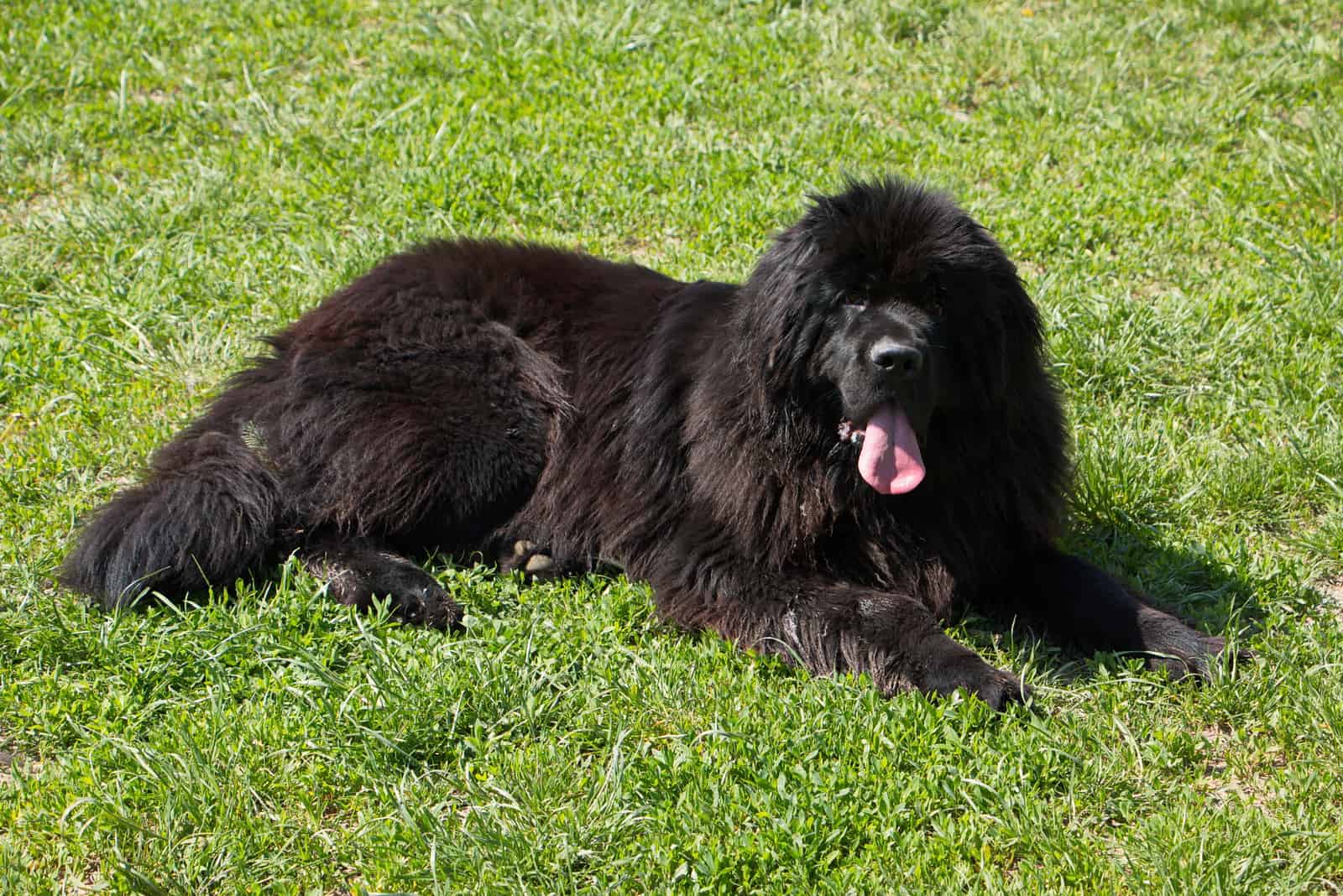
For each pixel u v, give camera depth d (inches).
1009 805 131.4
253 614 166.1
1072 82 340.2
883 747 141.3
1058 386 206.4
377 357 188.5
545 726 148.1
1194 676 155.1
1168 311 246.7
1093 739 143.9
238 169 296.0
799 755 140.4
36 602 168.1
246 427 186.9
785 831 127.5
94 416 220.7
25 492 198.8
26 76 330.3
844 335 159.0
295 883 124.6
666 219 278.4
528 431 189.8
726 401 170.6
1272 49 350.3
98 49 347.6
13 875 123.6
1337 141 297.9
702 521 173.6
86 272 262.1
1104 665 159.5
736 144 312.3
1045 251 269.9
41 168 296.4
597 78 338.3
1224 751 143.5
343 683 152.0
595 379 191.8
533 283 199.8
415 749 142.4
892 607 160.9
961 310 160.6
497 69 345.4
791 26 365.4
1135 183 293.4
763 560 168.9
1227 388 230.1
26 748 145.5
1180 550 186.7
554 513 190.1
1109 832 132.6
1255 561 184.9
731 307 181.6
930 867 125.3
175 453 184.9
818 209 163.5
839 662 159.8
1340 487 200.7
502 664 153.9
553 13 368.2
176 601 174.6
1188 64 350.6
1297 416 219.1
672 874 125.6
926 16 369.7
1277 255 265.7
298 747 142.3
